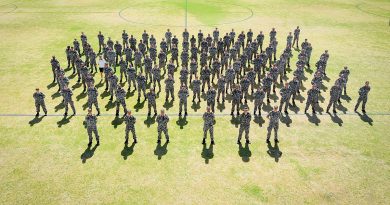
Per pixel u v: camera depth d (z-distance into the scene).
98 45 30.66
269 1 50.09
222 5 46.97
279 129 17.80
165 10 43.38
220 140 16.67
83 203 12.48
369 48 30.69
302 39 33.34
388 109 19.98
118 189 13.20
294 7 46.53
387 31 36.03
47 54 28.17
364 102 19.33
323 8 46.25
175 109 19.77
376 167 14.84
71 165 14.60
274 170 14.50
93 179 13.75
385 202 12.82
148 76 24.53
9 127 17.50
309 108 20.03
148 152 15.59
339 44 31.84
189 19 39.53
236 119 18.78
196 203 12.54
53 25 36.66
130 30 35.03
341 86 20.08
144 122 18.23
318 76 20.52
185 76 21.30
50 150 15.64
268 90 20.36
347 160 15.31
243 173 14.26
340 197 13.03
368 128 17.98
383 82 23.62
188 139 16.70
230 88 22.69
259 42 29.03
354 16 42.25
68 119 18.41
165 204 12.46
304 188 13.45
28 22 37.56
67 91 18.02
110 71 21.16
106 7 45.00
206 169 14.47
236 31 35.31
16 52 28.44
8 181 13.60
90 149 15.75
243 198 12.83
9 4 46.00
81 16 40.41
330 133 17.47
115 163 14.76
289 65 26.84
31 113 18.95
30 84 22.55
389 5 48.66
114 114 19.08
